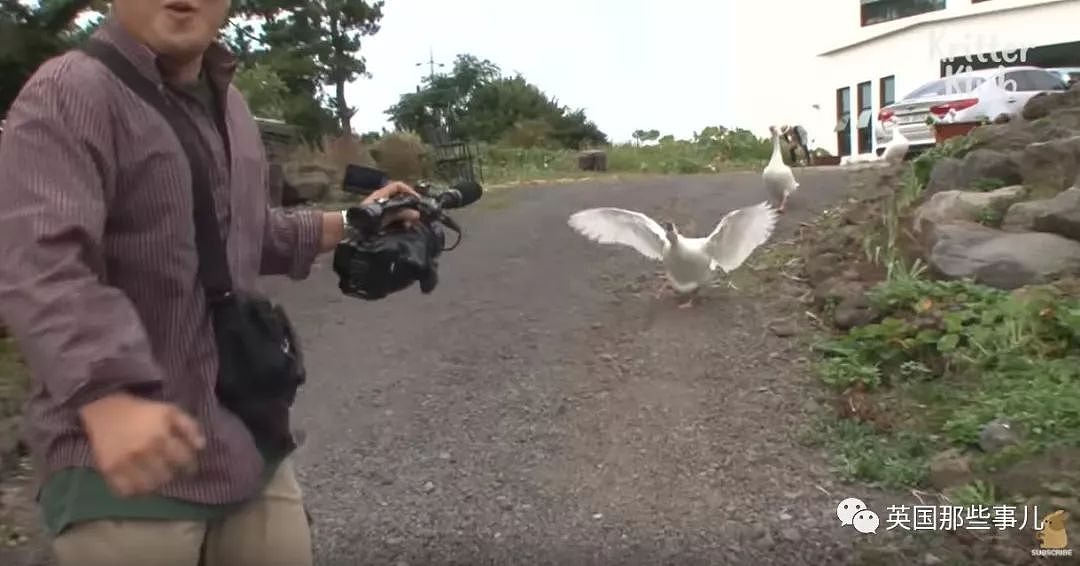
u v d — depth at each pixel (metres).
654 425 5.24
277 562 2.06
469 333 6.78
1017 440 4.52
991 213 6.85
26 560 3.93
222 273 1.92
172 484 1.83
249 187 2.04
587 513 4.36
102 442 1.48
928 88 15.99
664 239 6.78
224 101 2.01
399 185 2.31
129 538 1.81
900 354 5.61
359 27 25.81
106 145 1.74
